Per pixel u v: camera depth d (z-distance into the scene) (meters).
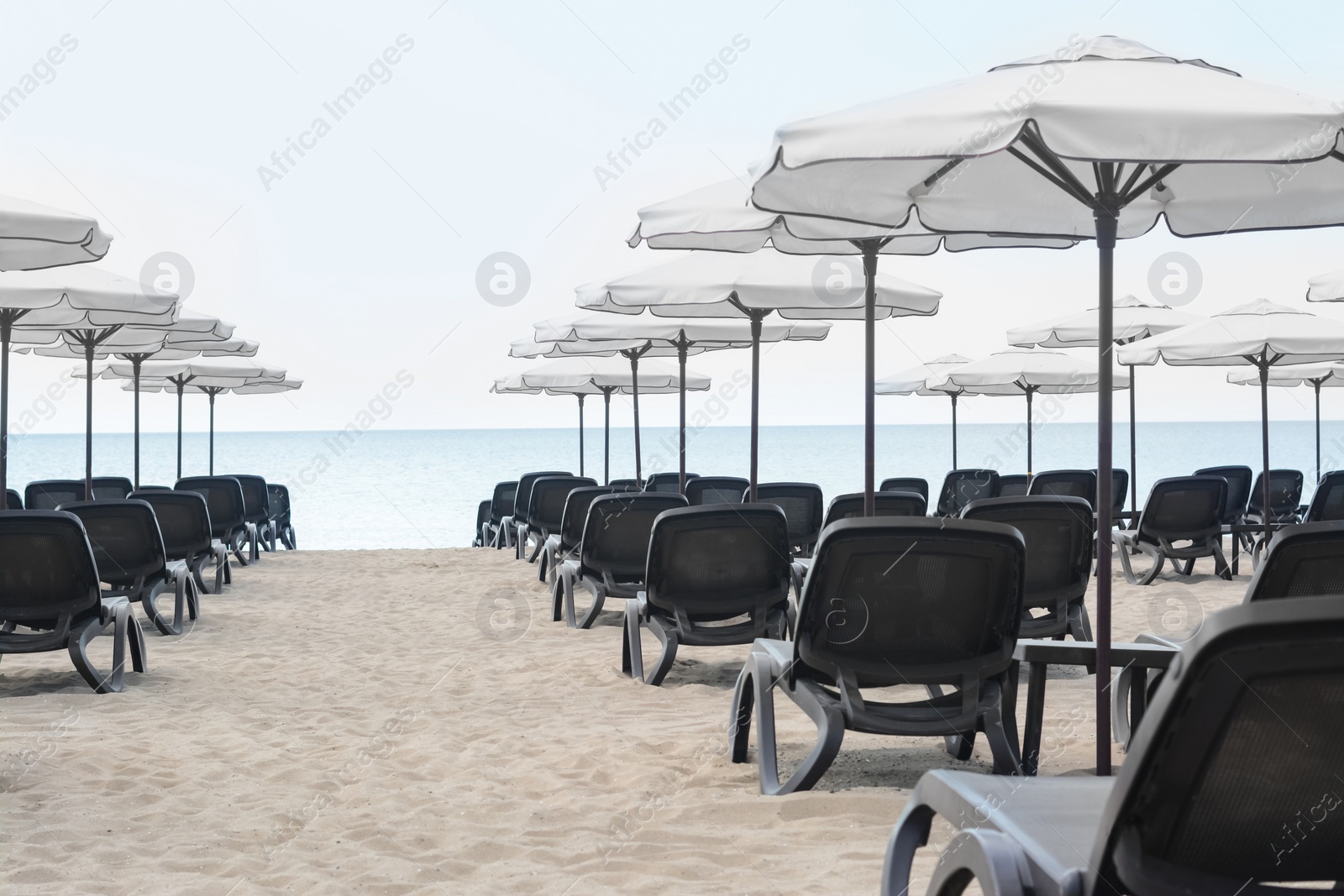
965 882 2.04
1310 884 2.44
